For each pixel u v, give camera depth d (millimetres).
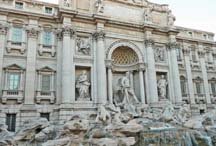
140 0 38250
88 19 32750
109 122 25109
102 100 29812
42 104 28328
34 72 28828
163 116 28828
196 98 39406
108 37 33875
